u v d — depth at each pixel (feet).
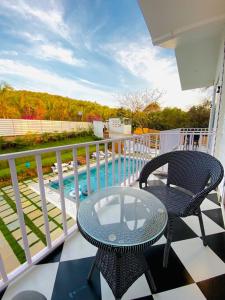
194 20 8.57
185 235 5.45
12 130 25.57
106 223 3.52
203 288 3.79
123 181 9.77
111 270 3.35
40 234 7.82
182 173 5.90
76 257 4.63
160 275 4.10
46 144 30.53
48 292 3.74
